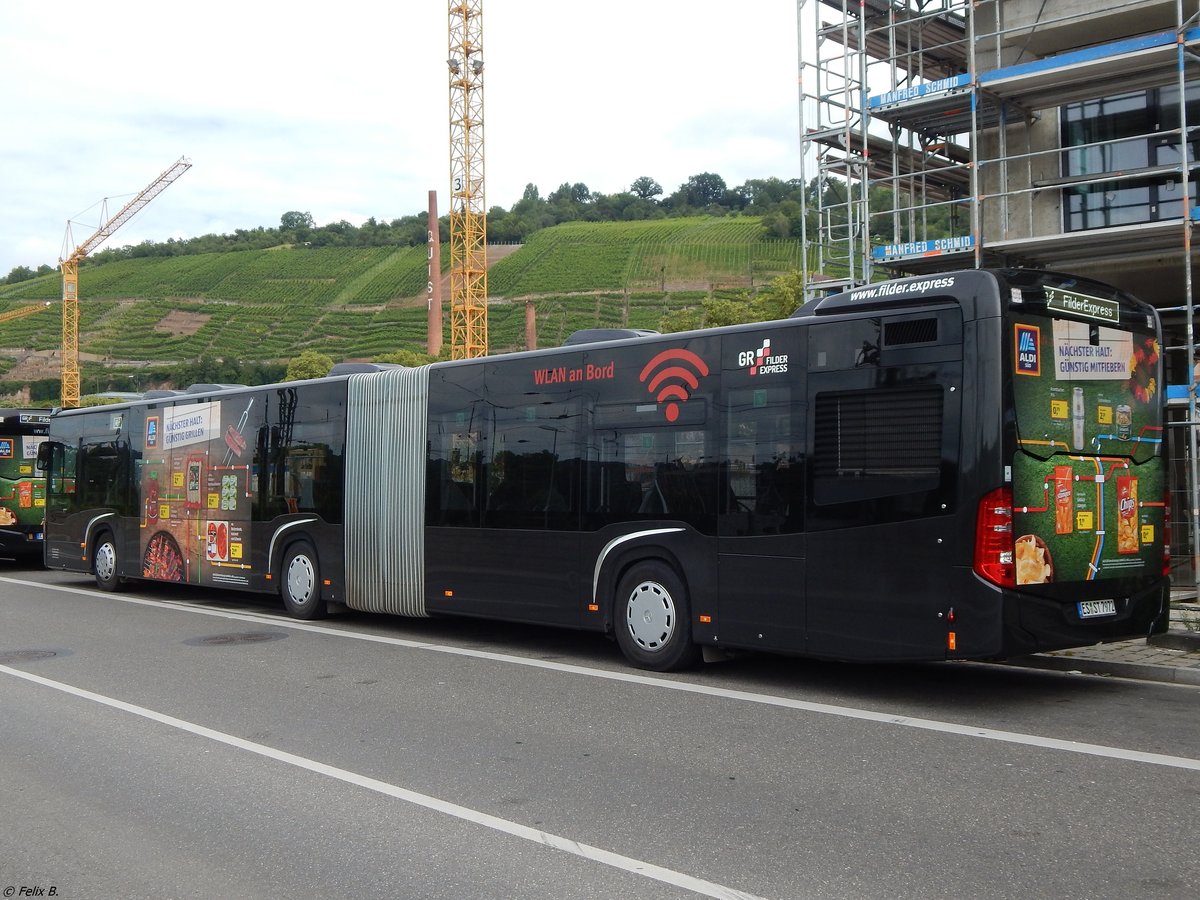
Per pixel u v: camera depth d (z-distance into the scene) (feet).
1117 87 51.85
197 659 34.01
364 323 372.38
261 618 44.86
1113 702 26.37
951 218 75.46
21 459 71.20
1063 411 26.05
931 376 25.44
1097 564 26.66
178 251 498.28
